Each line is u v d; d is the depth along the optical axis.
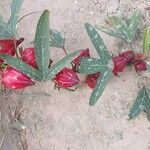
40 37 0.50
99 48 0.55
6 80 0.53
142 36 0.60
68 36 0.61
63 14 0.62
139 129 0.57
